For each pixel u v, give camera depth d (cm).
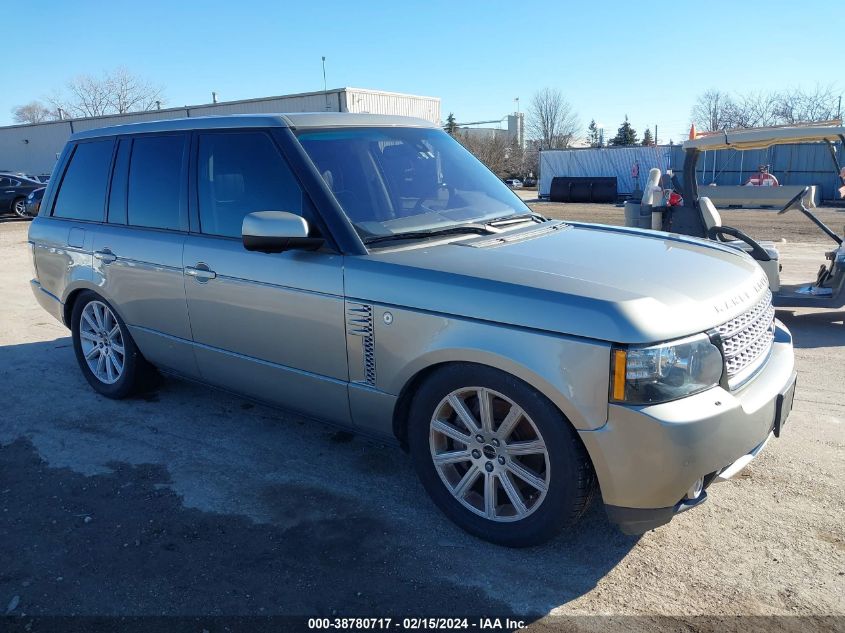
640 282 284
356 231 333
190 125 412
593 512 334
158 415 463
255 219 323
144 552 307
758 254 692
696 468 260
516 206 416
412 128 423
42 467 392
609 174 3178
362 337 322
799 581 279
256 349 373
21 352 613
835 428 423
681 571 288
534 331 270
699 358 265
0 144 3878
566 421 273
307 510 340
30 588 284
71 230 485
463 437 306
